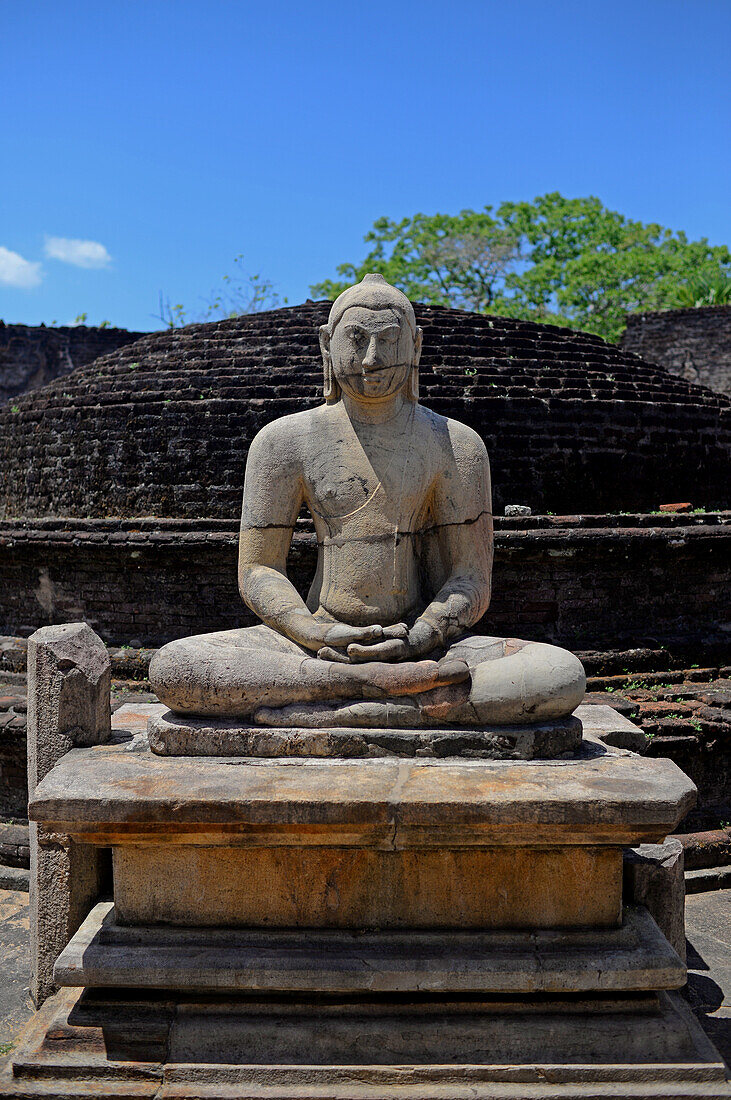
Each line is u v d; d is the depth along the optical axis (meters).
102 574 8.69
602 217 31.17
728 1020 4.71
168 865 4.07
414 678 4.20
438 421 4.89
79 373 11.41
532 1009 3.91
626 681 7.94
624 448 9.89
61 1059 3.85
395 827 3.82
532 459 9.48
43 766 4.69
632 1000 3.93
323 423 4.78
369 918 4.05
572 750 4.32
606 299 30.16
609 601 8.42
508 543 8.02
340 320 4.68
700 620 8.79
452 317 11.00
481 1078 3.77
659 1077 3.77
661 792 3.79
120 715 5.34
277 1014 3.92
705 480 10.55
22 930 6.13
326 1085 3.77
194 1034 3.86
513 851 4.00
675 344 22.47
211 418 9.39
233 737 4.25
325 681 4.26
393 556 4.65
